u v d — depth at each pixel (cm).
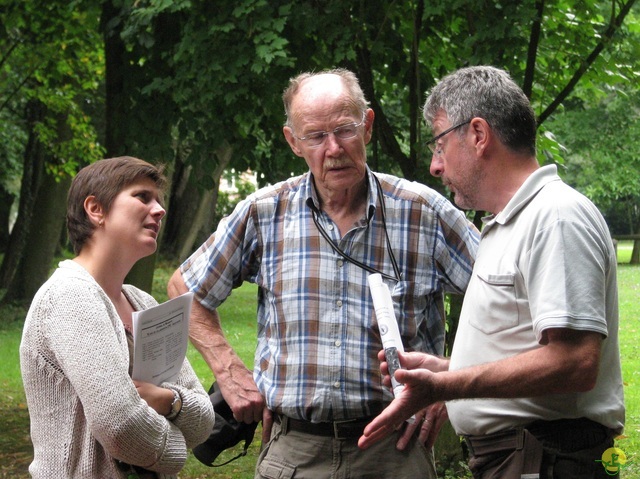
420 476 327
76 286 256
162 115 726
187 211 2372
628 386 934
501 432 269
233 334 1480
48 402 254
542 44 672
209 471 695
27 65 1291
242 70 665
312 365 324
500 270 263
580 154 2050
